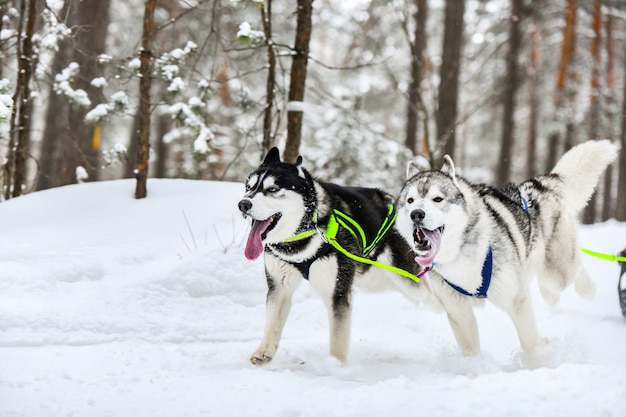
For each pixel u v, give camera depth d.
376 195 5.45
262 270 6.59
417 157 13.77
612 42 20.58
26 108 8.72
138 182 8.12
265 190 4.44
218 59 16.69
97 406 3.38
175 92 8.03
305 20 8.52
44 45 8.29
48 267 5.96
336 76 21.61
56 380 3.86
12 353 4.42
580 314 5.88
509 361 4.49
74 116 13.31
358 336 5.57
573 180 5.41
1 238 6.86
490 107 24.05
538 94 22.17
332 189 5.05
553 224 5.09
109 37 18.97
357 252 4.84
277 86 9.45
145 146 8.13
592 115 20.86
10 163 8.68
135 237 6.98
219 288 6.24
